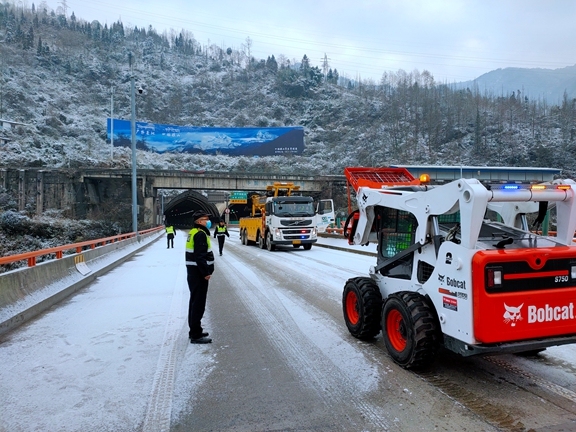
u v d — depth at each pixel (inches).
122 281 478.0
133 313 314.2
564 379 179.9
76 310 325.7
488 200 156.9
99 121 4975.4
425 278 193.0
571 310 161.2
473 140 4005.9
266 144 2800.2
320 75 7283.5
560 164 3240.7
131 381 184.9
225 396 168.7
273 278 472.4
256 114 6250.0
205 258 239.3
